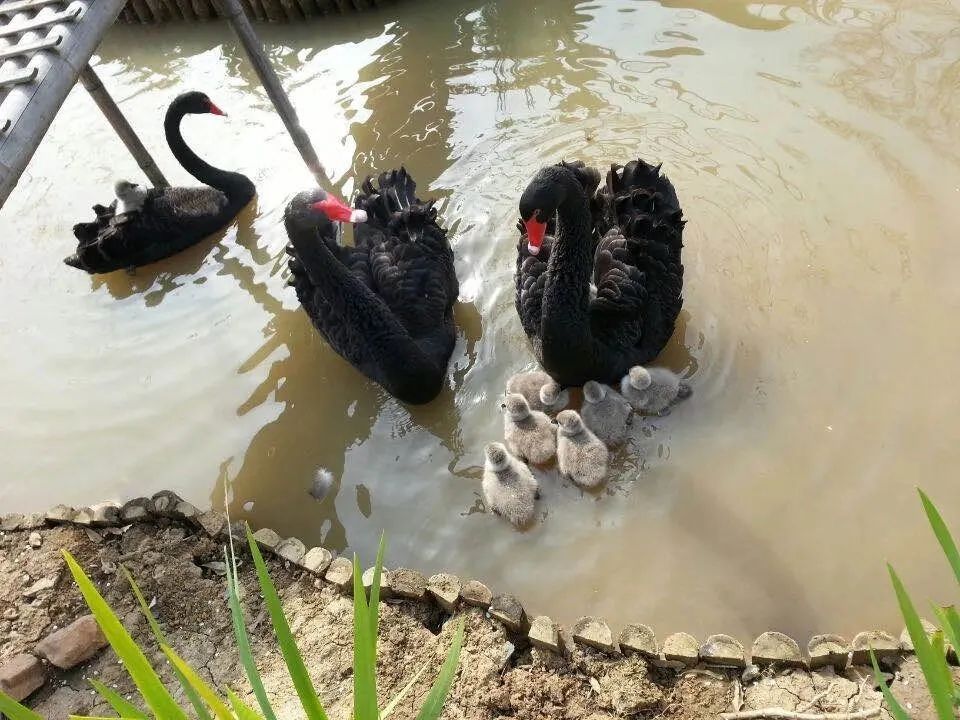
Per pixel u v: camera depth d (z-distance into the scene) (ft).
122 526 4.64
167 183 7.43
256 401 5.54
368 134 7.38
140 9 9.72
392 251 5.50
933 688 2.22
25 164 4.05
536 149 6.75
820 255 5.41
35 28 4.66
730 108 6.67
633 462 4.62
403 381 4.89
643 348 4.92
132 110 8.45
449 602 3.90
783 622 3.87
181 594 4.25
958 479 4.22
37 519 4.69
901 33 6.99
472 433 5.03
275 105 6.59
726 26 7.54
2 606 4.31
